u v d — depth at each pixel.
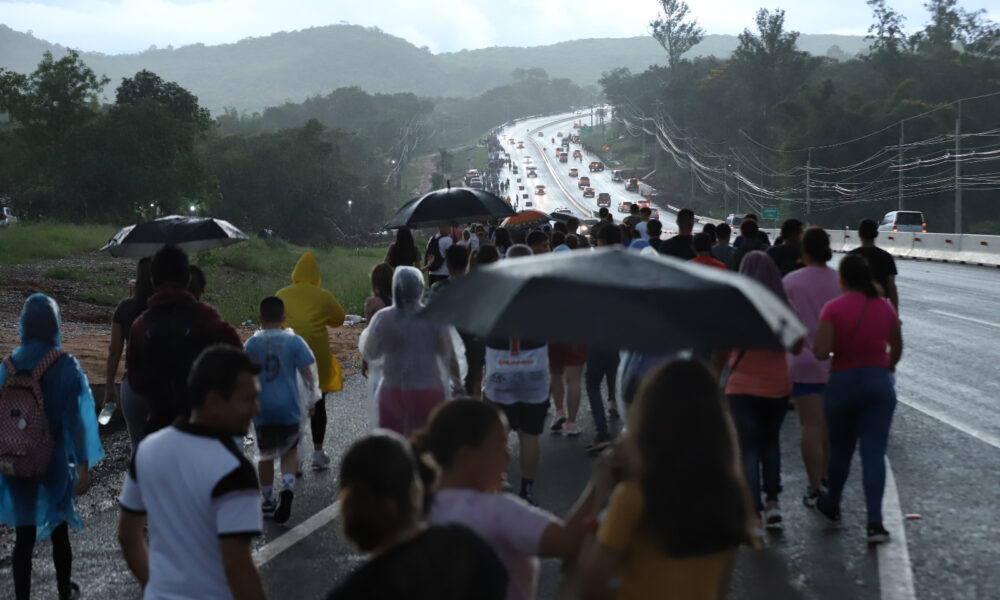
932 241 37.31
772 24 139.00
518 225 22.73
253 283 31.05
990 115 103.69
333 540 6.20
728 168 133.50
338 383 8.22
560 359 9.21
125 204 62.56
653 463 2.61
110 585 5.57
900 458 7.92
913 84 106.56
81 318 19.03
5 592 5.50
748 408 6.02
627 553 2.66
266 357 6.75
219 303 24.06
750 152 132.62
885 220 49.91
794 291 6.64
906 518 6.38
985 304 19.70
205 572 3.21
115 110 63.41
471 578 2.28
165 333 5.49
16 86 61.56
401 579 2.25
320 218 95.06
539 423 6.86
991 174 87.44
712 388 2.68
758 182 124.75
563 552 2.79
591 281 2.86
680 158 160.00
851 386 5.89
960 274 28.50
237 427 3.34
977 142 90.31
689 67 179.88
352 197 119.50
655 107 185.50
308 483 7.66
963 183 87.69
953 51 122.12
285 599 5.23
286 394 6.73
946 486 7.09
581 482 7.38
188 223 7.75
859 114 98.31
